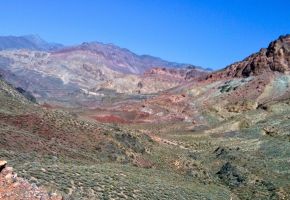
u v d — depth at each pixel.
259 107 125.00
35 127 52.66
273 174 70.00
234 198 56.78
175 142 92.25
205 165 73.88
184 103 146.25
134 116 140.75
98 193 31.11
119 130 67.19
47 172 30.66
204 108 137.12
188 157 74.81
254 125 110.06
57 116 59.12
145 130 114.62
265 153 83.56
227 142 96.25
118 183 36.00
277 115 115.25
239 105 132.12
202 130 117.94
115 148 58.44
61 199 26.05
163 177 53.44
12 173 26.84
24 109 58.34
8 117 53.03
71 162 45.28
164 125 127.25
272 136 98.38
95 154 53.06
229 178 67.56
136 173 48.97
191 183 56.72
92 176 34.88
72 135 55.47
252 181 65.94
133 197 33.81
